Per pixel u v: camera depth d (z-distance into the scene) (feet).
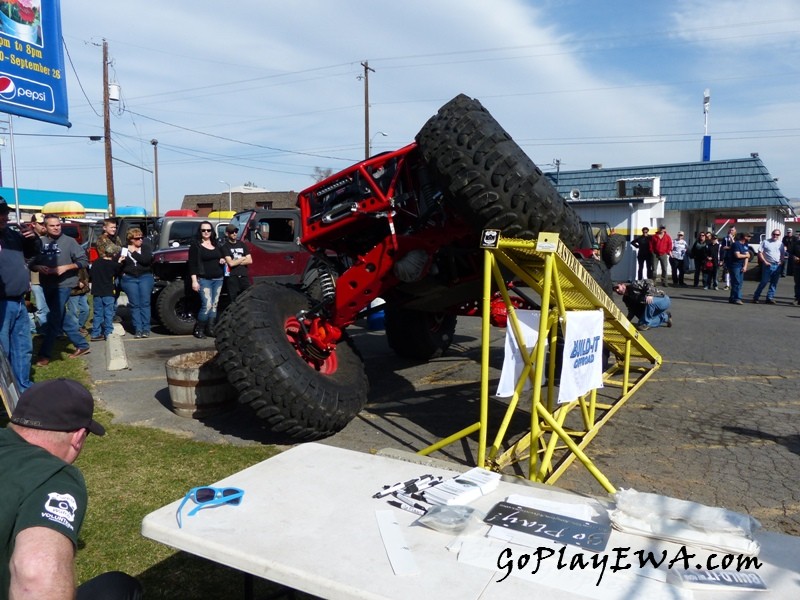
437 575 5.34
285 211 36.65
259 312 15.64
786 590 5.12
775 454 15.46
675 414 18.78
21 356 18.39
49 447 6.29
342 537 6.03
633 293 34.55
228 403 18.28
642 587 5.16
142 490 13.06
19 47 19.12
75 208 89.51
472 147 13.52
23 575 5.24
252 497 6.91
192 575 10.05
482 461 12.28
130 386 21.94
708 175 80.38
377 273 16.16
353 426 17.74
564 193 89.61
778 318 41.16
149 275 32.78
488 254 11.60
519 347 12.65
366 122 111.04
